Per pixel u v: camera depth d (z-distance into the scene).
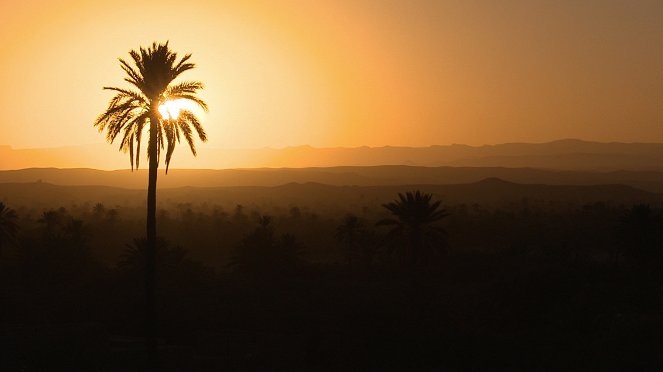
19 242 100.56
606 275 76.81
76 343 42.56
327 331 46.91
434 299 70.38
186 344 49.66
